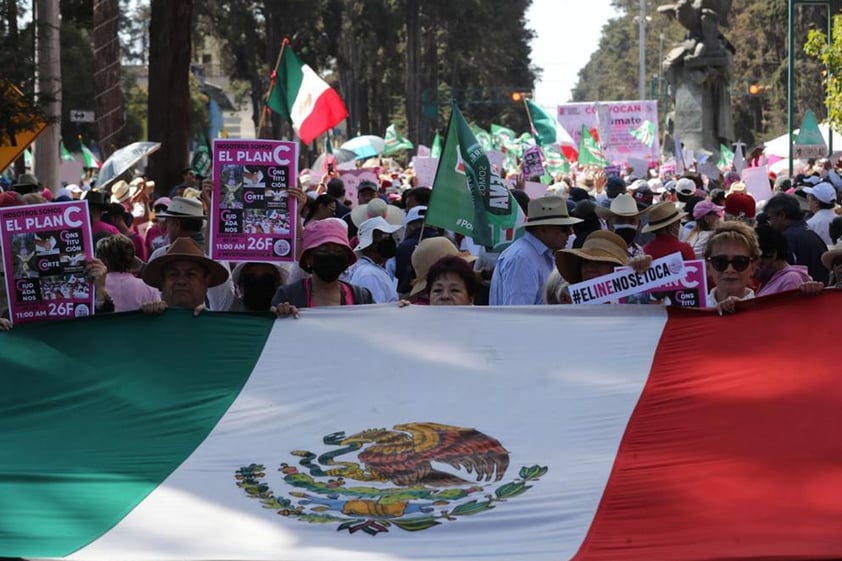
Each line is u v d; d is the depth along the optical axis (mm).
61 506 6371
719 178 34469
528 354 8156
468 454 6957
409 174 34656
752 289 10453
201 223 12664
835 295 8117
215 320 8539
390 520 6082
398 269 13938
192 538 5906
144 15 80000
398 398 7793
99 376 8211
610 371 7844
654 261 8531
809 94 92938
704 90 56281
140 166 43031
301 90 21797
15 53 23844
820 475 6305
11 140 23656
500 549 5688
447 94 111938
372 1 93250
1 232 8750
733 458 6613
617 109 48281
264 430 7531
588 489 6320
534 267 10797
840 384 7355
